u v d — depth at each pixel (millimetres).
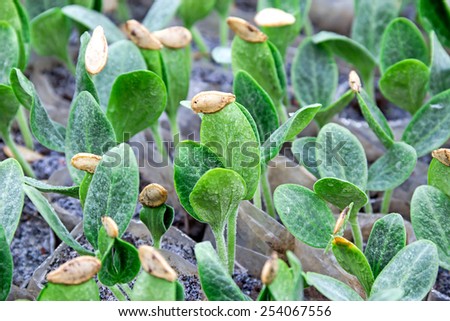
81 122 578
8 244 533
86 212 547
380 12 716
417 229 563
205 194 537
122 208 544
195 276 607
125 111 604
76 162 553
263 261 619
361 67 709
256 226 619
